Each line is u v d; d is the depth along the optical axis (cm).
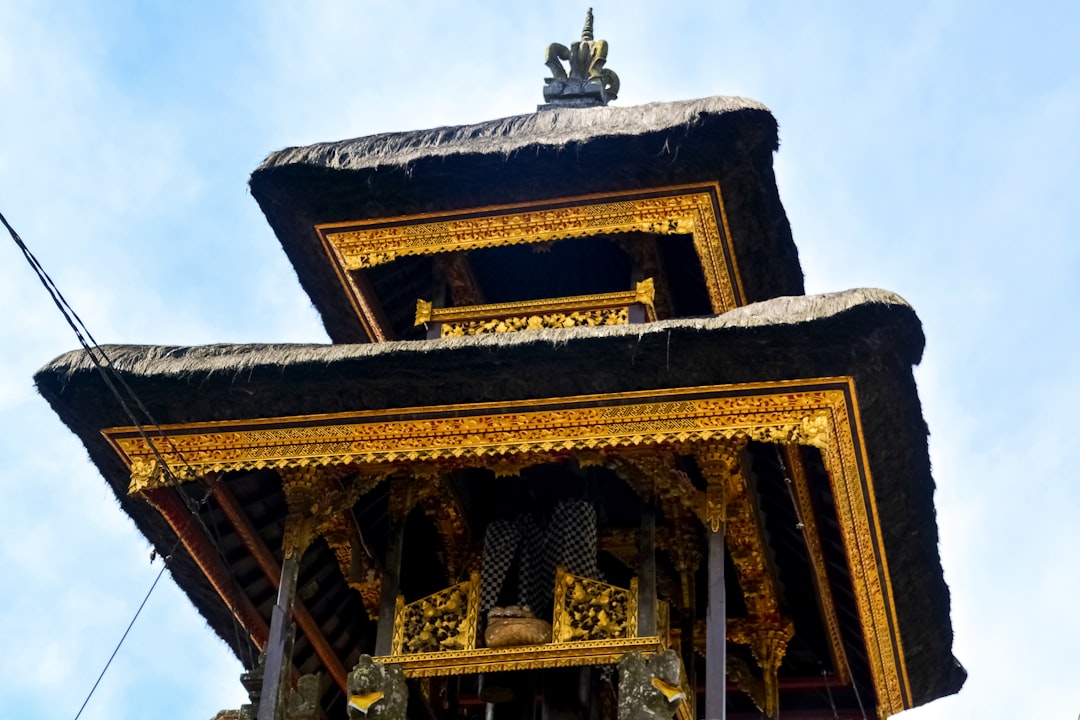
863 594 2048
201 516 2041
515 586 1989
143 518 2067
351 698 1833
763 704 2203
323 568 2202
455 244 2156
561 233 2133
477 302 2197
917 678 2242
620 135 2062
